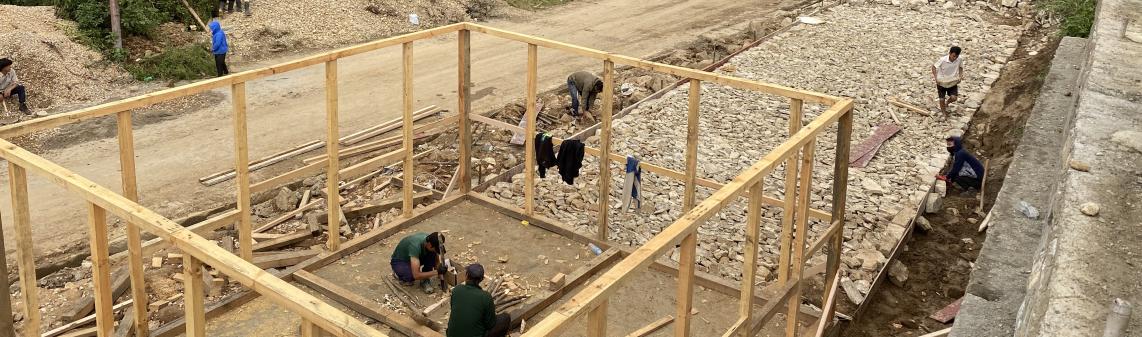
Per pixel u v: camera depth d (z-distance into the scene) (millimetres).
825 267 10555
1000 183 14320
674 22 25953
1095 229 5660
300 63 9211
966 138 16641
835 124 16453
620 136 15344
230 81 8625
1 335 7875
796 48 21750
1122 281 5129
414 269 9477
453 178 12758
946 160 15266
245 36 21500
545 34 24172
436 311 9242
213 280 9617
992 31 23562
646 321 9281
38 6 20594
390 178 13180
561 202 12602
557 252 10711
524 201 12586
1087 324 4758
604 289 5227
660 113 16609
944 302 11305
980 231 12922
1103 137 7000
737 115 16734
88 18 19484
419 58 20969
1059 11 24219
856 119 16828
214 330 8781
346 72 19469
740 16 26828
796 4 28562
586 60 21312
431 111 16703
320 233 11250
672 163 14258
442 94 18078
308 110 16766
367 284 9828
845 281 11016
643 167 10469
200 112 16516
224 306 9062
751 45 21953
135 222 6176
